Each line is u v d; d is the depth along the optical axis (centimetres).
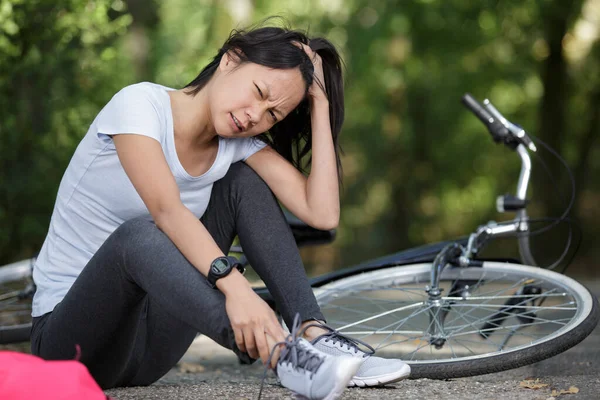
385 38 1642
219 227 327
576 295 372
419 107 1759
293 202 345
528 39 1585
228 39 317
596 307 355
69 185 319
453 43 1645
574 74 1728
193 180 315
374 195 1869
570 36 1625
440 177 1814
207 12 1612
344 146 1834
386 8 1614
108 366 313
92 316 288
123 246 272
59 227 322
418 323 396
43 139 755
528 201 425
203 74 319
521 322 413
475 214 1867
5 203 757
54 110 753
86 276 284
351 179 1847
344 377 251
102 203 313
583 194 1748
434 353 438
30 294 481
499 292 415
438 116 1762
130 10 1448
